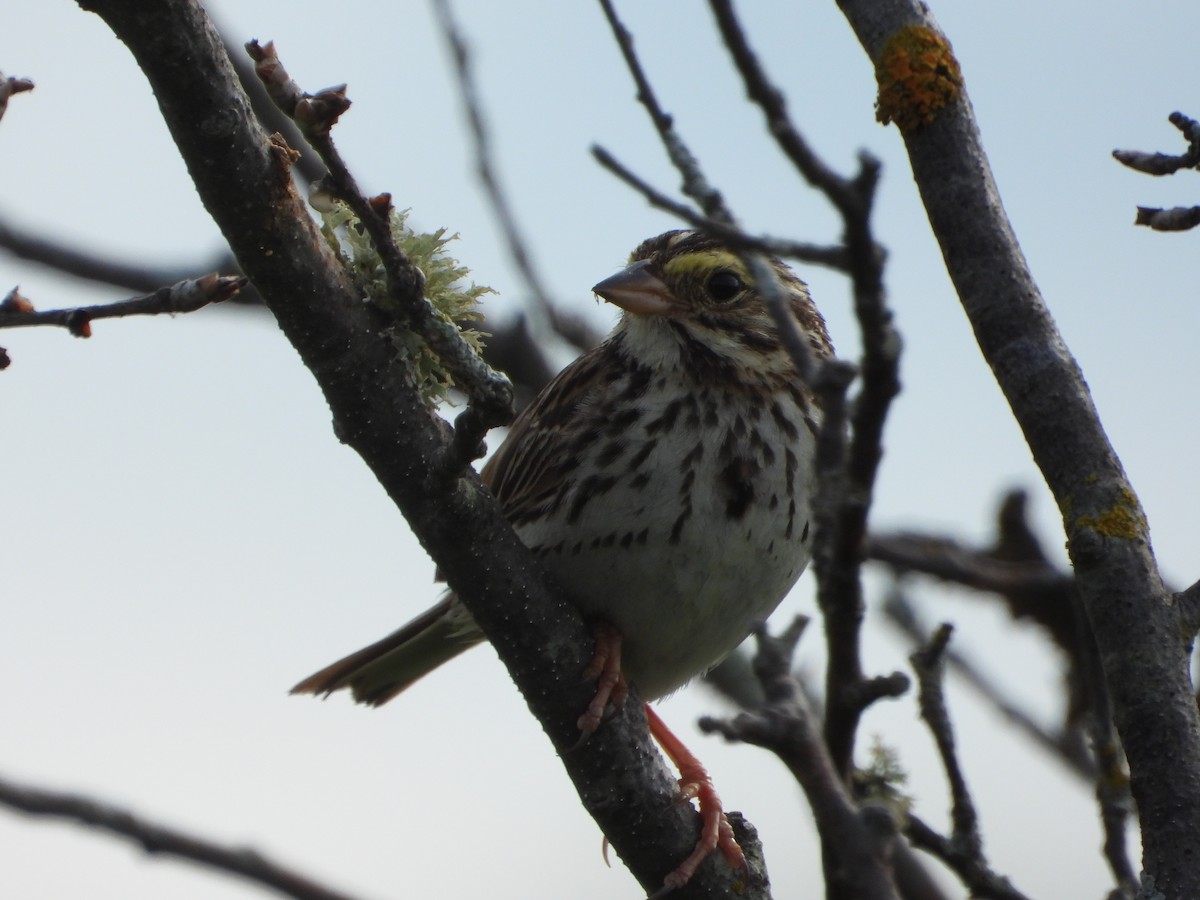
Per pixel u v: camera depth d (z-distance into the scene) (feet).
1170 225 23.86
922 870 36.52
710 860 29.53
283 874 31.19
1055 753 35.47
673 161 22.22
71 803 30.63
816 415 34.96
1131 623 22.58
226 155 22.39
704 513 33.35
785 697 21.57
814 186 18.21
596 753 28.40
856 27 25.30
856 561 20.59
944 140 24.49
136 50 21.59
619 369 35.40
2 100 23.25
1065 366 23.70
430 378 24.93
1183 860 21.47
